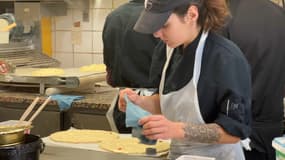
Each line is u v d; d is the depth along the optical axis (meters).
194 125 1.31
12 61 2.90
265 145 1.85
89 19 3.41
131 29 2.27
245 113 1.34
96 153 1.59
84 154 1.57
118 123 2.32
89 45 3.45
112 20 2.36
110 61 2.45
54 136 1.90
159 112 1.63
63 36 3.51
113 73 2.46
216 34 1.45
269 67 1.84
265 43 1.82
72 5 3.42
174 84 1.49
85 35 3.45
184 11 1.33
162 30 1.34
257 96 1.83
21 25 3.33
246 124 1.35
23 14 3.34
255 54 1.82
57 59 3.55
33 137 1.29
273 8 1.90
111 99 2.63
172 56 1.54
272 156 1.86
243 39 1.81
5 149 1.18
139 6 2.32
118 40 2.34
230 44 1.43
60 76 2.65
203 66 1.40
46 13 3.36
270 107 1.87
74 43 3.48
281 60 1.87
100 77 2.80
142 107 1.61
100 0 3.35
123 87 2.42
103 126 2.54
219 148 1.49
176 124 1.29
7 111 2.74
